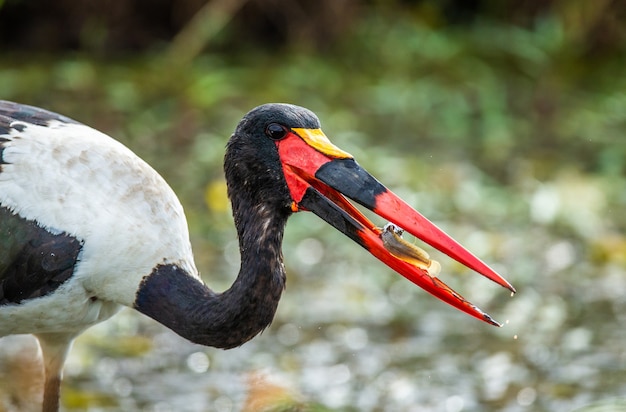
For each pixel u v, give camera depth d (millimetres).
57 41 17062
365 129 15078
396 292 11625
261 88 15898
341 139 14375
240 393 9695
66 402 9430
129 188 7938
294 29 17031
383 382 9938
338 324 10922
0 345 10266
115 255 7801
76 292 7871
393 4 17406
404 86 16094
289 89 15914
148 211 7938
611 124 15508
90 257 7770
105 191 7863
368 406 9539
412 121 15406
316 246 12484
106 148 8000
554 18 16672
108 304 8211
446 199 13305
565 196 13383
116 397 9578
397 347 10547
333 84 16219
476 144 14891
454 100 15766
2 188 7762
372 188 7426
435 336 10766
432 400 9656
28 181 7770
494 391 9797
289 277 11789
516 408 9508
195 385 9828
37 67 16453
